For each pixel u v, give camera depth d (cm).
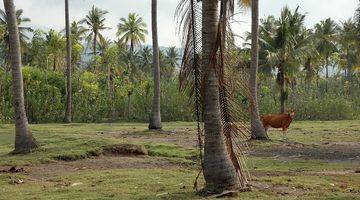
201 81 956
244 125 971
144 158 1634
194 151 1825
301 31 4306
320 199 905
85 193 1017
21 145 1631
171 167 1463
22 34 6000
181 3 954
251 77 2173
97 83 5166
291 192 991
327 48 6400
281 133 2750
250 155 1791
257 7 2184
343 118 4781
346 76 7312
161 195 971
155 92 2831
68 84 4225
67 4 4147
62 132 2539
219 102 960
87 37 6869
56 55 5438
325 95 5119
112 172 1311
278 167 1477
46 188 1095
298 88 5484
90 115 4581
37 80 4591
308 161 1625
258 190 999
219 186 961
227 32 938
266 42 3938
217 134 960
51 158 1531
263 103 4647
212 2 956
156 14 2803
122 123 4097
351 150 1923
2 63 5922
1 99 4266
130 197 962
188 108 1128
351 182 1155
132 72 7594
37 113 4388
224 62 945
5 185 1148
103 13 6888
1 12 5162
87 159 1573
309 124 3712
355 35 4506
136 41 7444
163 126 3409
